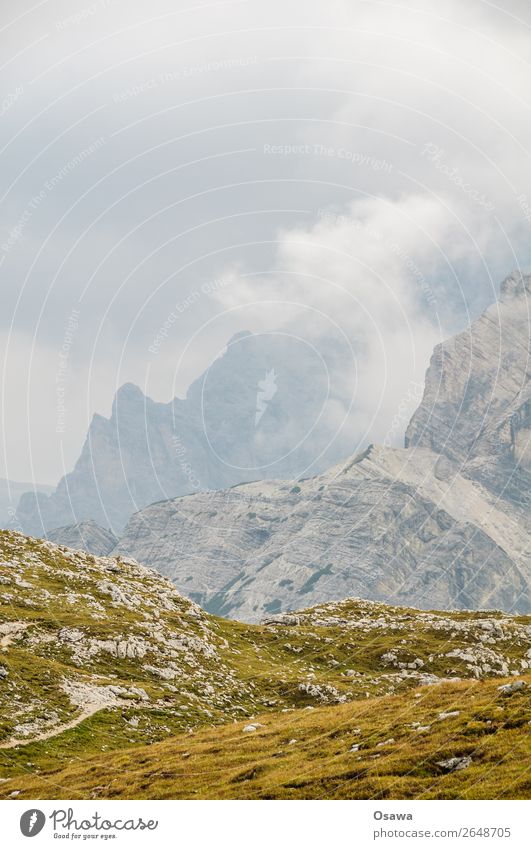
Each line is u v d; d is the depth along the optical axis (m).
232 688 106.81
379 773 51.22
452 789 47.66
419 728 57.47
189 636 119.25
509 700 58.44
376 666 132.12
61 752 73.56
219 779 57.22
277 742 64.94
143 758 67.06
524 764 48.03
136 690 94.25
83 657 100.75
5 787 63.75
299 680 114.94
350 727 63.50
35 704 83.50
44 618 108.62
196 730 86.25
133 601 126.56
